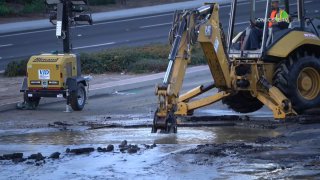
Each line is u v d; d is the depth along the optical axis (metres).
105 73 38.03
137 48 41.75
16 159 18.00
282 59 24.03
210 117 24.16
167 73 19.28
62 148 19.58
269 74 24.08
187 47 20.09
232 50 24.17
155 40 49.91
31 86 27.81
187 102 25.05
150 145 19.50
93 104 29.20
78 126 23.80
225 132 21.80
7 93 31.84
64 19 29.09
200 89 24.66
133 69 37.81
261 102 24.92
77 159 17.86
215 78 23.23
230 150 18.53
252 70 23.72
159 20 61.59
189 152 18.30
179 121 23.97
